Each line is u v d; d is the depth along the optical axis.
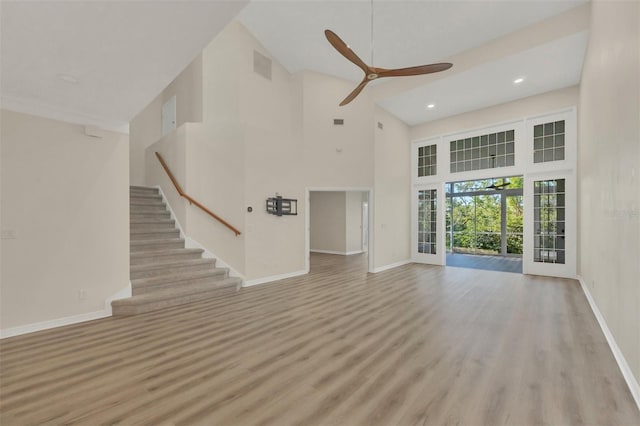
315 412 1.87
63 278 3.39
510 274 6.29
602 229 3.40
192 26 1.97
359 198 10.78
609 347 2.80
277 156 5.98
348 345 2.86
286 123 6.34
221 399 2.00
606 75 3.12
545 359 2.56
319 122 6.40
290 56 5.89
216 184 5.41
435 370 2.39
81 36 2.03
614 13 2.77
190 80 6.34
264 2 4.37
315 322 3.48
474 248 10.41
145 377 2.27
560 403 1.96
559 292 4.79
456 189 10.89
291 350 2.75
